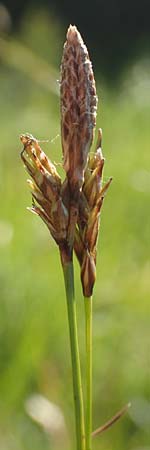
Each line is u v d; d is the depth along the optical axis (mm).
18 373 171
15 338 178
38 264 212
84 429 79
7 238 219
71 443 162
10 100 494
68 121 70
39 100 492
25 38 501
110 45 888
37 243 224
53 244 224
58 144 325
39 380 174
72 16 945
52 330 189
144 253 231
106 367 185
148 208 257
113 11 945
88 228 71
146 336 194
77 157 70
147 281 203
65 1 948
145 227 248
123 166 297
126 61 777
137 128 395
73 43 69
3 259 205
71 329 72
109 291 203
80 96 69
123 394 177
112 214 255
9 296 189
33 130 357
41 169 70
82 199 71
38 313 188
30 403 153
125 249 236
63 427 148
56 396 172
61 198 70
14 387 169
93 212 71
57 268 213
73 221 71
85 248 72
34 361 175
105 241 241
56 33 531
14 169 286
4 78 521
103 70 745
